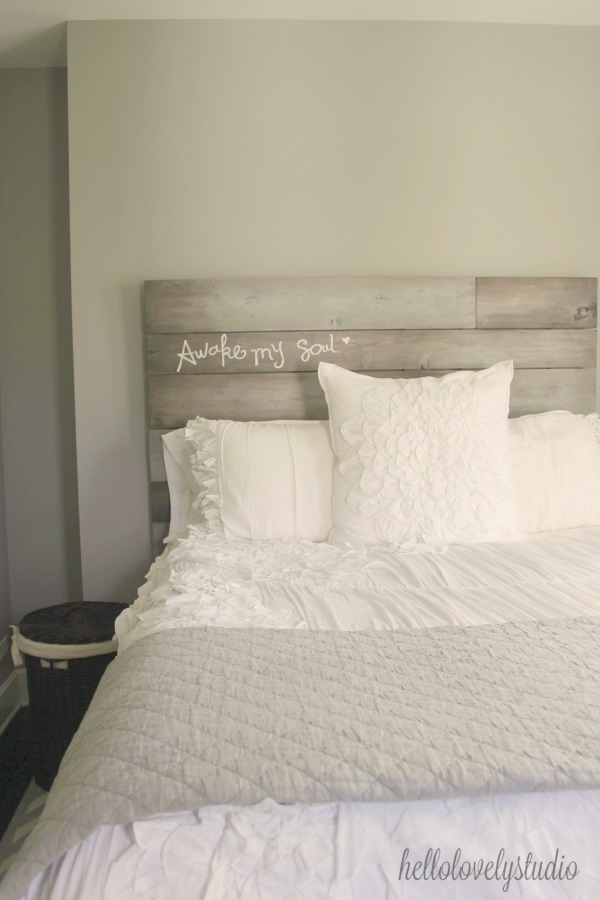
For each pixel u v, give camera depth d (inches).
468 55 99.5
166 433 97.0
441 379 87.0
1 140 105.3
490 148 100.9
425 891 34.3
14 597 109.7
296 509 84.3
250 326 96.9
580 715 39.7
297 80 97.7
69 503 109.3
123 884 33.3
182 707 40.7
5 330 107.3
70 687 86.0
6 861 72.2
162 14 94.2
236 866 33.8
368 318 98.1
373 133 99.1
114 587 99.9
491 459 83.0
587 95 101.8
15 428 108.3
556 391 101.9
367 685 43.2
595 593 62.2
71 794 36.2
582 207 103.2
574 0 93.4
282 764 36.1
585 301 101.6
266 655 47.4
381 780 35.3
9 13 92.3
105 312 97.7
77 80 95.3
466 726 38.6
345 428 84.0
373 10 95.2
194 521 93.6
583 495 88.9
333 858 34.3
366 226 99.9
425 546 77.9
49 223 106.3
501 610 57.7
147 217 97.3
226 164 97.8
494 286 99.8
